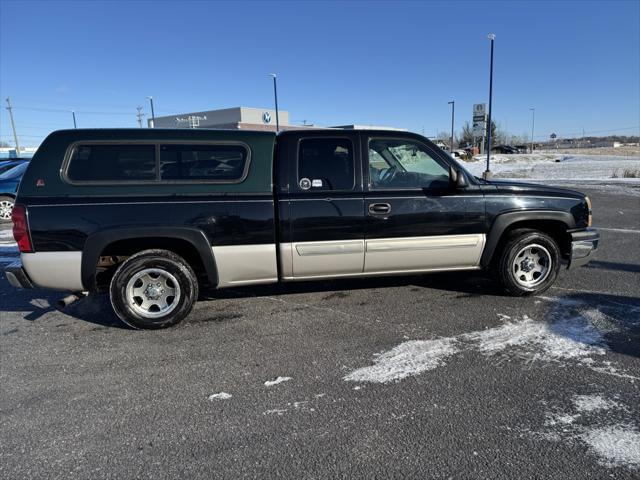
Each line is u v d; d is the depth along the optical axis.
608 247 7.46
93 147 4.07
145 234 4.05
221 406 3.01
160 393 3.19
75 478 2.36
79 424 2.84
